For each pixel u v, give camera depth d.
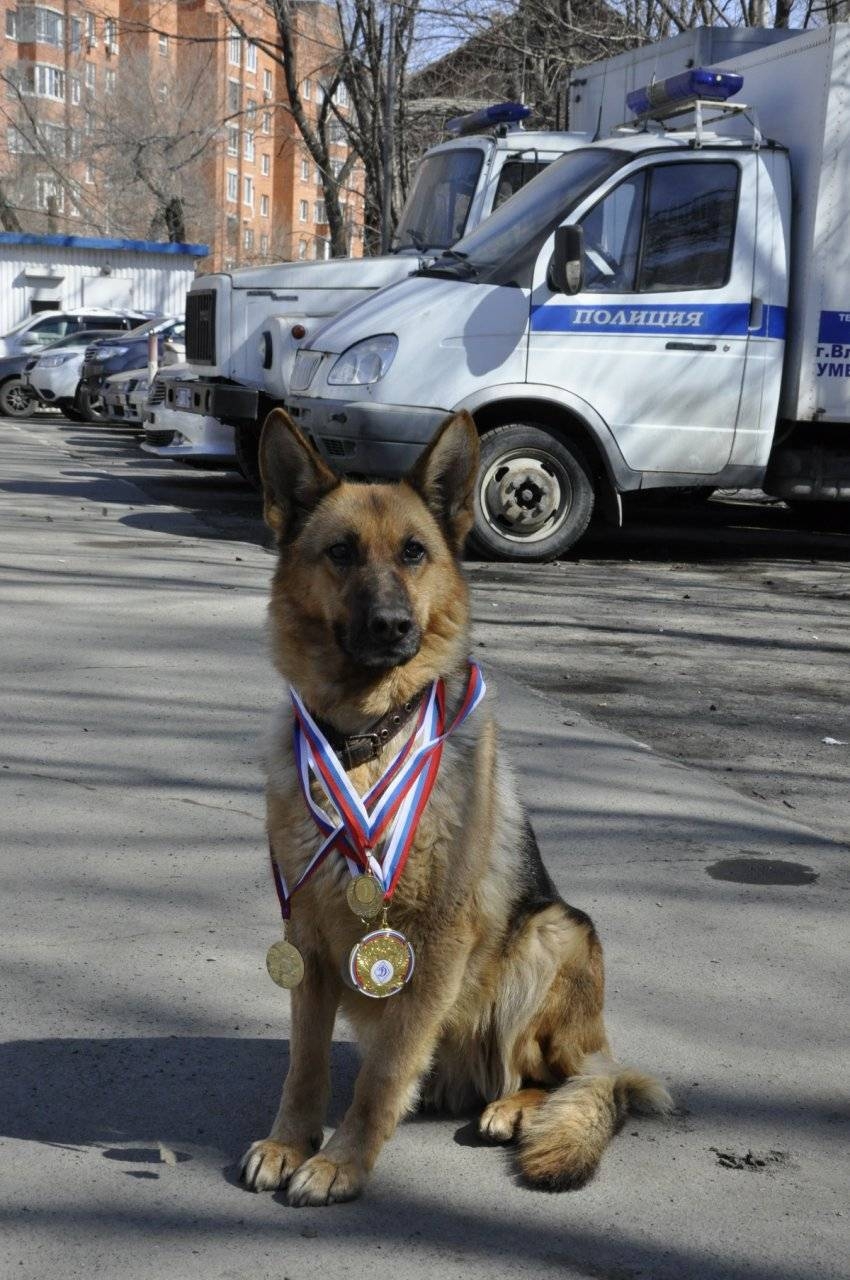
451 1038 3.28
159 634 8.15
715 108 11.41
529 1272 2.71
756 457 11.26
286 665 3.30
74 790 5.44
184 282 36.94
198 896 4.49
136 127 48.84
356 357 10.81
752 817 5.48
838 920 4.49
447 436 3.46
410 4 26.39
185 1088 3.37
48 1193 2.92
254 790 5.53
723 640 8.82
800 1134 3.25
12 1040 3.56
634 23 25.53
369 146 29.28
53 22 56.78
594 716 6.91
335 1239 2.80
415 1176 3.06
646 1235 2.85
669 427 11.07
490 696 3.40
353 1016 3.25
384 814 3.03
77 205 51.94
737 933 4.37
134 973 3.94
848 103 10.94
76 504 13.95
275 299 13.48
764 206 11.07
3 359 27.64
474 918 3.09
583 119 14.90
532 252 10.82
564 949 3.26
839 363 11.26
